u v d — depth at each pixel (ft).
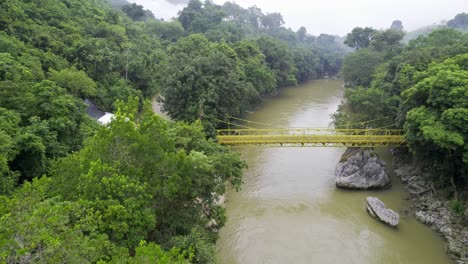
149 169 57.00
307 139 113.09
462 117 81.10
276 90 277.85
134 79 184.75
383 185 108.78
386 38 271.08
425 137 84.89
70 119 88.94
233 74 144.66
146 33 297.94
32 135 72.64
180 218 61.46
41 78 116.98
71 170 55.62
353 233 87.81
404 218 93.04
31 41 144.77
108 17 239.71
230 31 347.15
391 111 124.26
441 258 77.46
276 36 515.91
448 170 94.07
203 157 61.41
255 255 79.77
